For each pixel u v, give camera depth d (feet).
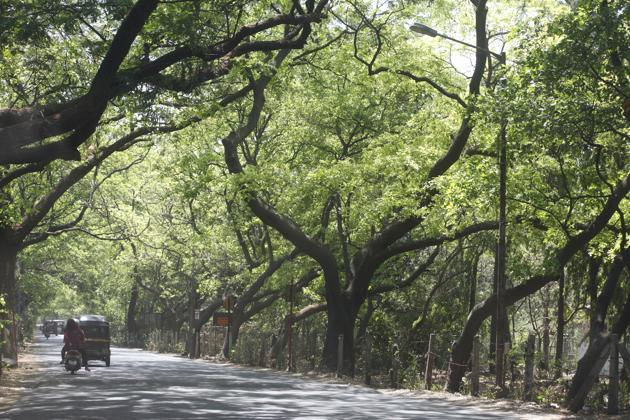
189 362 162.91
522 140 71.77
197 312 208.44
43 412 58.70
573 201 79.82
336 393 84.38
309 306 148.36
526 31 69.87
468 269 132.26
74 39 81.41
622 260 74.08
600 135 74.95
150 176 191.93
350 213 125.49
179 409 61.52
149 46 66.95
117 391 80.12
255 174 121.80
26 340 326.44
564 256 80.84
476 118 77.46
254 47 68.80
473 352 82.69
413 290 146.10
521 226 92.99
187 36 63.31
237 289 202.39
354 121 130.31
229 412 59.72
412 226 115.14
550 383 80.38
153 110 71.46
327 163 123.34
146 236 200.23
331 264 123.85
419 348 137.59
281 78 124.88
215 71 65.92
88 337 131.23
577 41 62.44
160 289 269.03
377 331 147.74
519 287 94.17
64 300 400.06
